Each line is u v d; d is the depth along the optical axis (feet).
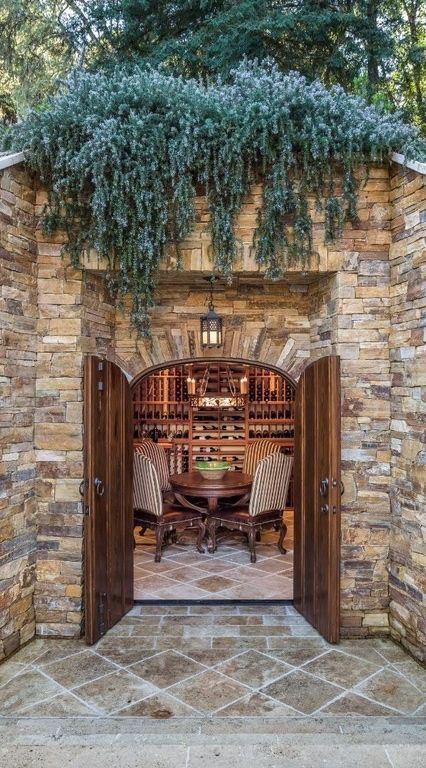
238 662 11.04
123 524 13.30
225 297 14.61
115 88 11.75
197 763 7.70
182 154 11.27
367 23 22.41
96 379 11.80
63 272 12.29
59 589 12.28
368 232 12.24
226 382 23.30
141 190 11.45
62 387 12.29
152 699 9.64
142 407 23.35
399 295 11.85
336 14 21.74
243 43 22.18
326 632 11.97
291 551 18.80
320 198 12.04
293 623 12.98
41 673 10.59
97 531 11.83
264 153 11.43
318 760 7.79
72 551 12.25
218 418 23.34
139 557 18.15
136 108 11.57
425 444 10.87
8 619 11.28
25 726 8.73
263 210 12.01
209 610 13.70
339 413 11.57
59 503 12.28
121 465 13.21
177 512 18.35
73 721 8.91
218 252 12.01
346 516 12.30
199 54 23.13
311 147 11.48
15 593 11.54
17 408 11.64
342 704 9.50
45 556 12.32
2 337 11.10
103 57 25.80
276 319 14.60
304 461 13.37
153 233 11.84
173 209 11.95
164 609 13.75
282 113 11.33
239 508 18.79
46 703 9.50
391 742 8.26
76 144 11.44
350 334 12.27
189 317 14.62
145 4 23.71
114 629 12.58
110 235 11.98
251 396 23.35
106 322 13.94
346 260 12.23
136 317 12.39
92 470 11.55
